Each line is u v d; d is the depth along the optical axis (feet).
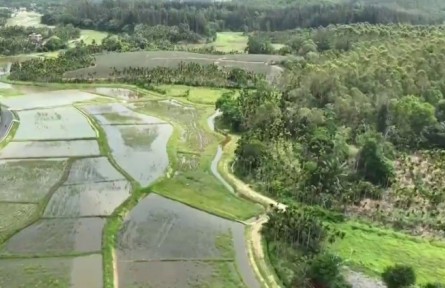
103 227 245.45
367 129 366.02
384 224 257.55
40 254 220.84
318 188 277.23
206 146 366.43
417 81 401.08
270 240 239.30
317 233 235.61
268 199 282.15
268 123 374.22
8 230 239.71
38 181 298.97
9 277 203.82
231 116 402.11
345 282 202.18
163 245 232.73
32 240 232.53
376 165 297.74
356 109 377.50
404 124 363.76
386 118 373.40
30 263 213.87
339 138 328.08
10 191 284.41
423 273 216.74
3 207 264.52
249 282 209.26
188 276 209.87
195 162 335.88
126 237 238.68
